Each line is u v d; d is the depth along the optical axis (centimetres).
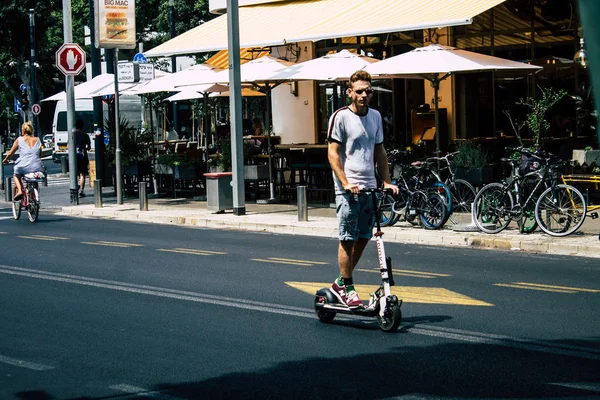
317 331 785
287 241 1482
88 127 4666
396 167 1738
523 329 770
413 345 720
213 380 627
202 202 2192
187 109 4750
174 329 805
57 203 2312
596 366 640
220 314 870
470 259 1223
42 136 7475
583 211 1329
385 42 2284
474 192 1507
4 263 1264
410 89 2238
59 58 2223
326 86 2483
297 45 2505
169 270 1166
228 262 1233
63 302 953
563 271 1098
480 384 596
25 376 650
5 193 2517
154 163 2381
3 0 6688
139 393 598
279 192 2123
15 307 928
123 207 2112
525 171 1387
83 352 723
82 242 1511
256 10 2403
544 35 1984
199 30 2412
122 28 2073
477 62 1675
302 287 1015
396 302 765
